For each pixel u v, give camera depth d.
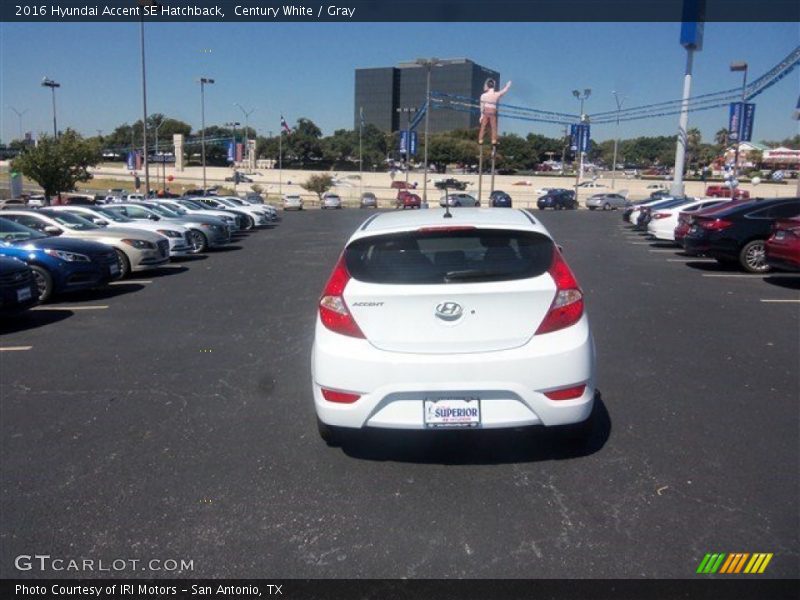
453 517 3.74
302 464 4.46
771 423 5.03
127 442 4.90
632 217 30.94
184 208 24.05
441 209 5.16
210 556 3.43
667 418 5.16
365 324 4.05
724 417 5.16
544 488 4.04
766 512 3.71
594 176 95.94
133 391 6.10
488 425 3.99
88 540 3.60
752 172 100.75
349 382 4.04
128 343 7.98
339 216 42.84
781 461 4.36
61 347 7.83
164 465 4.50
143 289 12.33
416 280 4.04
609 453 4.52
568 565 3.27
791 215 13.59
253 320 9.26
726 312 9.41
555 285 4.03
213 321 9.23
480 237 4.21
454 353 3.99
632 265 15.17
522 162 128.00
